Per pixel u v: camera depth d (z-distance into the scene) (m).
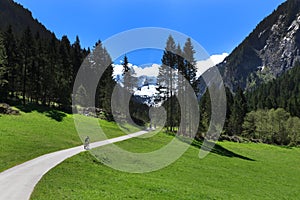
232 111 112.69
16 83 76.00
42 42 91.25
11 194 17.75
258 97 187.50
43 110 67.94
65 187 20.05
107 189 21.19
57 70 80.44
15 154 31.78
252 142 88.69
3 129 44.88
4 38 79.38
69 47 102.31
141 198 20.08
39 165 26.08
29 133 45.25
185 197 21.97
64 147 38.56
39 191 18.42
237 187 30.03
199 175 32.62
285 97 185.75
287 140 102.00
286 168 49.19
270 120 104.38
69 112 74.56
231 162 45.22
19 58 75.88
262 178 37.09
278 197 28.45
